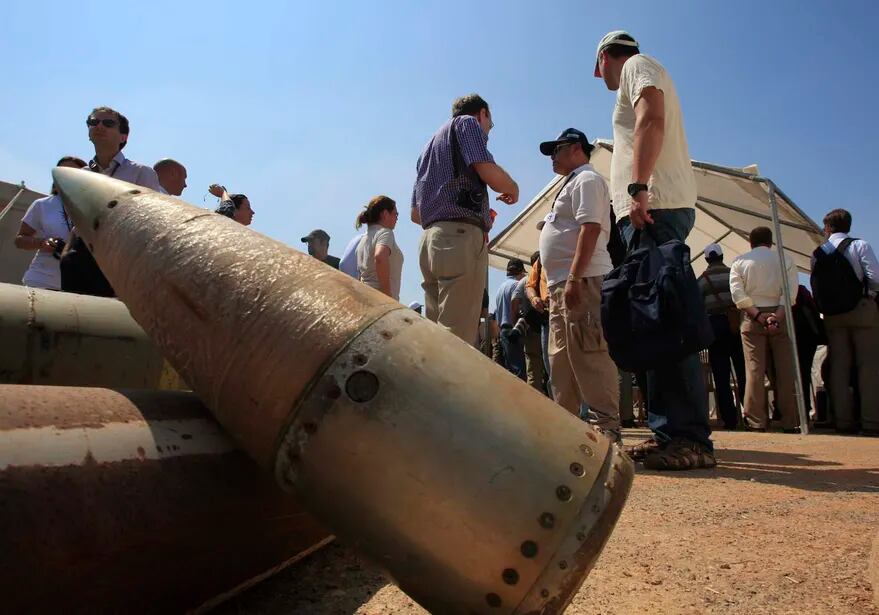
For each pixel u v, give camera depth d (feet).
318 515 4.56
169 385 9.73
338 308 4.77
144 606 4.67
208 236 5.46
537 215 29.22
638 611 5.72
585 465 4.36
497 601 4.10
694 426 13.14
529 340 26.86
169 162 18.95
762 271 24.21
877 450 17.06
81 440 4.37
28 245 16.66
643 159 11.98
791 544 7.70
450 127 13.44
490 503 4.13
